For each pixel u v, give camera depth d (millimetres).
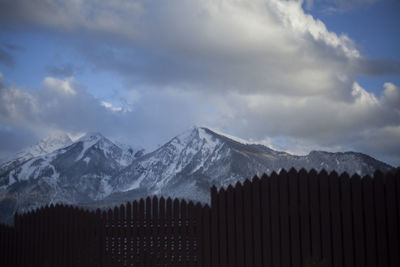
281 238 13422
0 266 16906
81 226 15680
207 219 14242
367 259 12727
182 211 14500
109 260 15078
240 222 13883
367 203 12867
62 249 15914
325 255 13008
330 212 13109
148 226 14773
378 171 12891
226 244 13977
